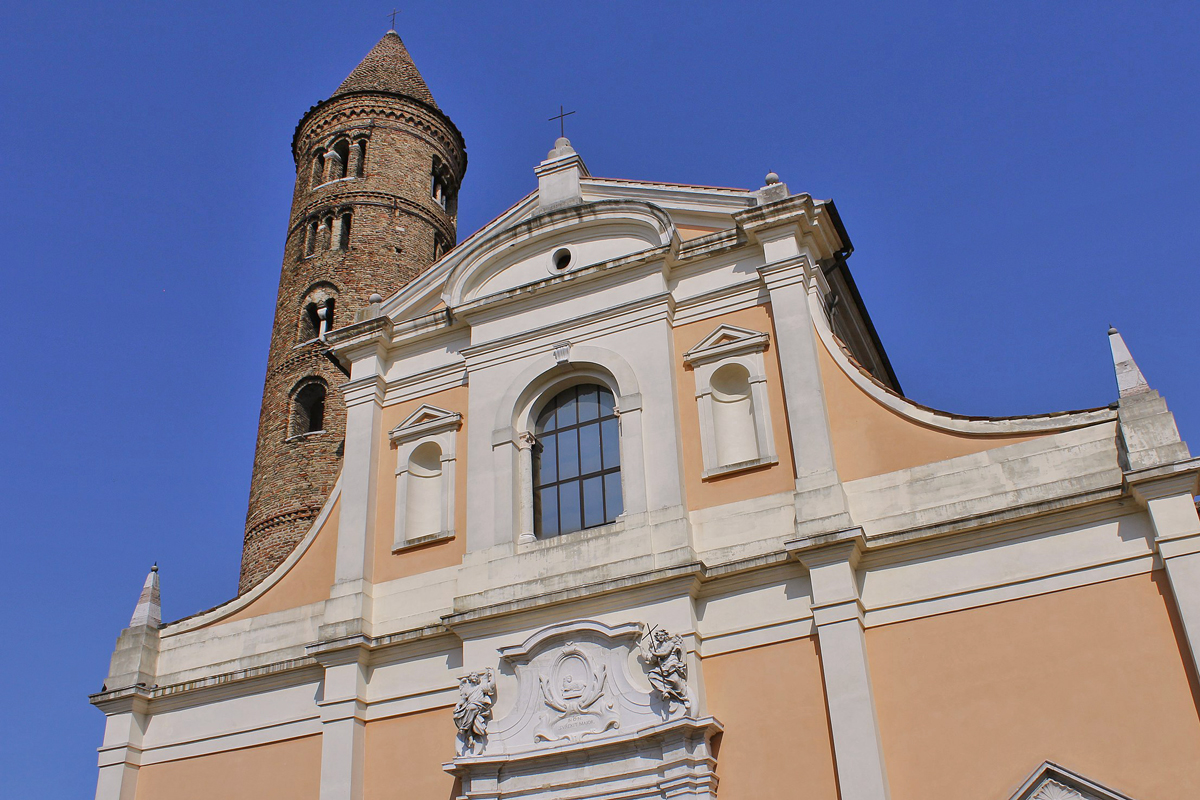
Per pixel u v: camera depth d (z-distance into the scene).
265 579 23.88
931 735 17.38
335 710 21.16
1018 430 19.14
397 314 25.78
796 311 21.38
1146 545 17.41
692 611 19.34
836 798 17.34
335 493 24.22
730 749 18.33
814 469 19.75
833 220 22.86
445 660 21.11
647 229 23.64
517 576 20.98
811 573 18.80
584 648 19.66
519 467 22.39
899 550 18.84
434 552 22.39
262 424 36.25
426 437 23.73
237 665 23.03
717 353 21.72
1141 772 16.05
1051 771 16.41
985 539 18.44
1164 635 16.75
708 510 20.45
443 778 20.11
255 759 21.77
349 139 42.41
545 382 23.14
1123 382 18.58
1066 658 17.16
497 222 25.77
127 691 22.95
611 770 18.58
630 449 21.30
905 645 18.17
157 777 22.42
